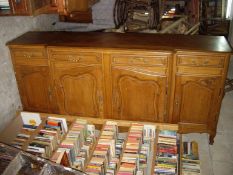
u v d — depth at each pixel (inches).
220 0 206.4
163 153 84.4
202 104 97.0
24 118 101.1
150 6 165.6
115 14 145.3
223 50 86.5
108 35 106.1
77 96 103.9
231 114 123.6
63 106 107.4
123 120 98.3
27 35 105.3
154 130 91.1
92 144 89.4
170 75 93.2
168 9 196.2
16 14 68.4
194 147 96.6
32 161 63.2
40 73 101.2
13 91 104.2
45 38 102.0
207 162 96.0
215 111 97.2
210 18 208.2
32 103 109.3
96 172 74.0
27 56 98.3
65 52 95.0
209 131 102.0
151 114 102.7
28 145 86.0
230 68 165.6
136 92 98.7
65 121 95.5
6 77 98.9
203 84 92.9
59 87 103.0
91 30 135.3
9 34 98.0
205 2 204.7
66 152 79.4
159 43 95.3
